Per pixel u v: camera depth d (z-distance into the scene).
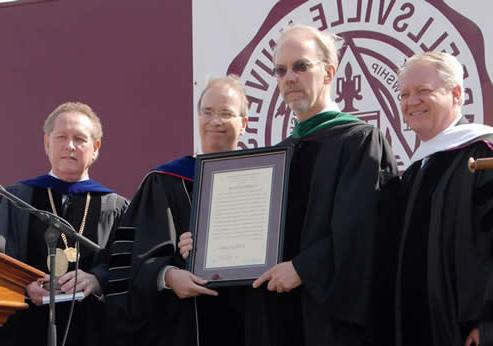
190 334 7.71
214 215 7.45
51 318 7.05
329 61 7.55
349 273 7.04
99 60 10.47
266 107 9.57
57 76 10.62
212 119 7.84
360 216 7.08
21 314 8.25
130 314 7.68
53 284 7.08
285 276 7.05
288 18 9.61
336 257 7.04
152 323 7.73
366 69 9.27
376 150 7.36
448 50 9.04
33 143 10.66
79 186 8.69
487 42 8.93
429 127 7.33
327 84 7.62
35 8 10.74
